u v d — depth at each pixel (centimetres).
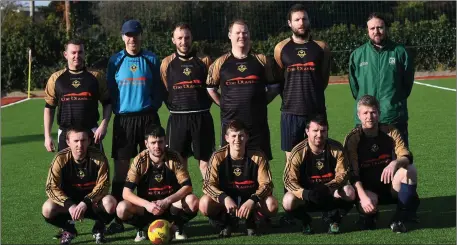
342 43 2608
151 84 683
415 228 609
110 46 2475
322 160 600
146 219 598
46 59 2486
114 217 603
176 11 2720
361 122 618
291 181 594
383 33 652
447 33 2645
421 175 836
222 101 660
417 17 3002
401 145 605
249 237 598
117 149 684
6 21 2486
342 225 634
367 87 665
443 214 656
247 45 658
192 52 695
